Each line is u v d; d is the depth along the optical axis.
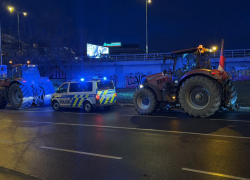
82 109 14.08
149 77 11.36
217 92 8.96
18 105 14.99
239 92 17.22
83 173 4.48
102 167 4.74
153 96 10.72
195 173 4.25
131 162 4.95
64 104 13.57
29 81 15.65
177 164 4.71
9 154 5.76
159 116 10.37
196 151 5.45
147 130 7.78
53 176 4.39
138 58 31.33
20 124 9.67
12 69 15.99
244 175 4.09
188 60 10.59
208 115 9.17
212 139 6.36
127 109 13.62
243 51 27.38
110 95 13.10
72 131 8.09
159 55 31.16
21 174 4.52
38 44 27.67
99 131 7.95
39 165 4.97
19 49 27.53
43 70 29.94
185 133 7.12
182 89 9.68
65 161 5.16
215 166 4.52
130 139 6.78
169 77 10.89
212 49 10.24
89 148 6.07
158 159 5.05
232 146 5.69
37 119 10.85
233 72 27.47
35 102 16.17
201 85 9.25
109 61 32.34
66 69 27.94
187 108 9.58
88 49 31.61
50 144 6.55
